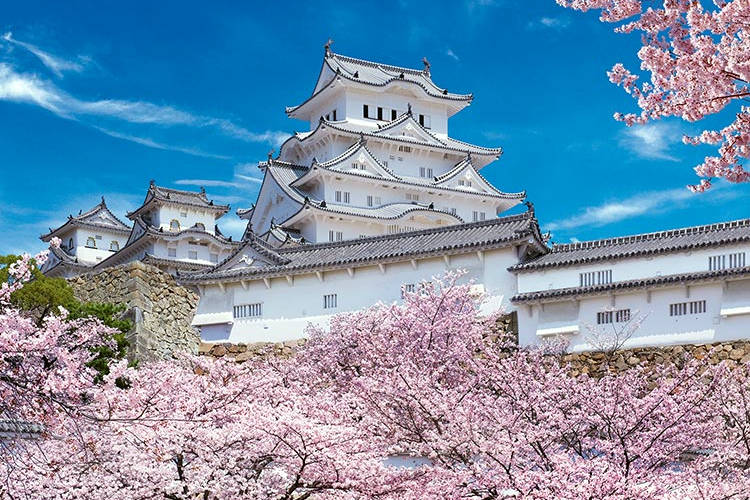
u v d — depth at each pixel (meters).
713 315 32.34
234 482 17.45
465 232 39.69
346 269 39.75
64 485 17.19
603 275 34.94
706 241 33.53
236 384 21.14
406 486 17.80
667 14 12.90
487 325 34.09
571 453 18.52
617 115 13.61
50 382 14.84
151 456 17.83
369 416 20.75
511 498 17.03
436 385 22.08
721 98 12.83
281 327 40.41
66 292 34.91
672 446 18.50
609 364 32.56
